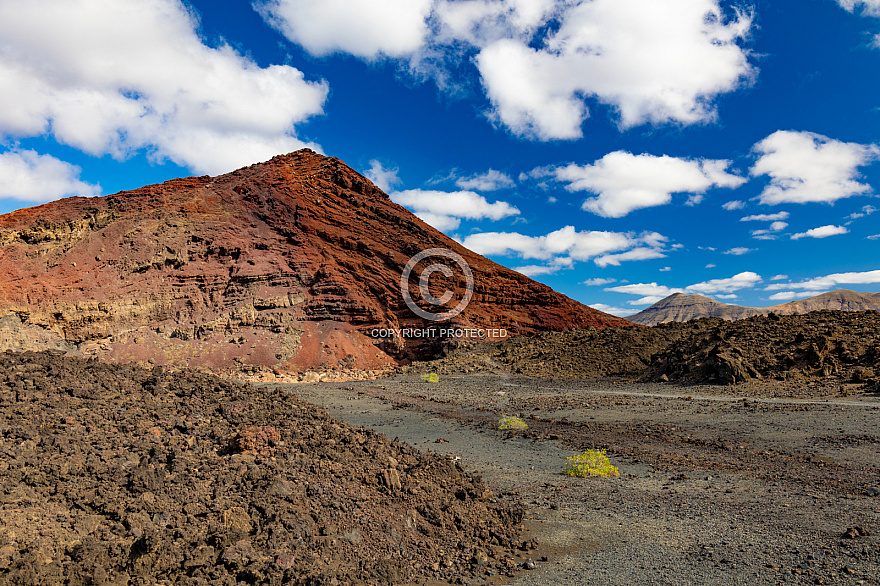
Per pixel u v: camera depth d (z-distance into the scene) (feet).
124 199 289.12
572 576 23.43
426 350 254.06
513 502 37.78
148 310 227.20
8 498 18.29
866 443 54.08
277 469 26.68
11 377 29.53
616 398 109.09
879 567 22.59
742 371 112.78
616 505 36.27
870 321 120.78
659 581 22.44
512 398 121.49
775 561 24.07
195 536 19.94
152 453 25.02
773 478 42.47
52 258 232.53
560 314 327.06
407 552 24.40
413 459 35.63
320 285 255.70
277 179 323.37
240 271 252.83
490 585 22.36
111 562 17.29
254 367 200.95
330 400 114.83
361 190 363.76
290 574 19.33
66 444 23.20
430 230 363.76
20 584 15.05
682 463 50.57
